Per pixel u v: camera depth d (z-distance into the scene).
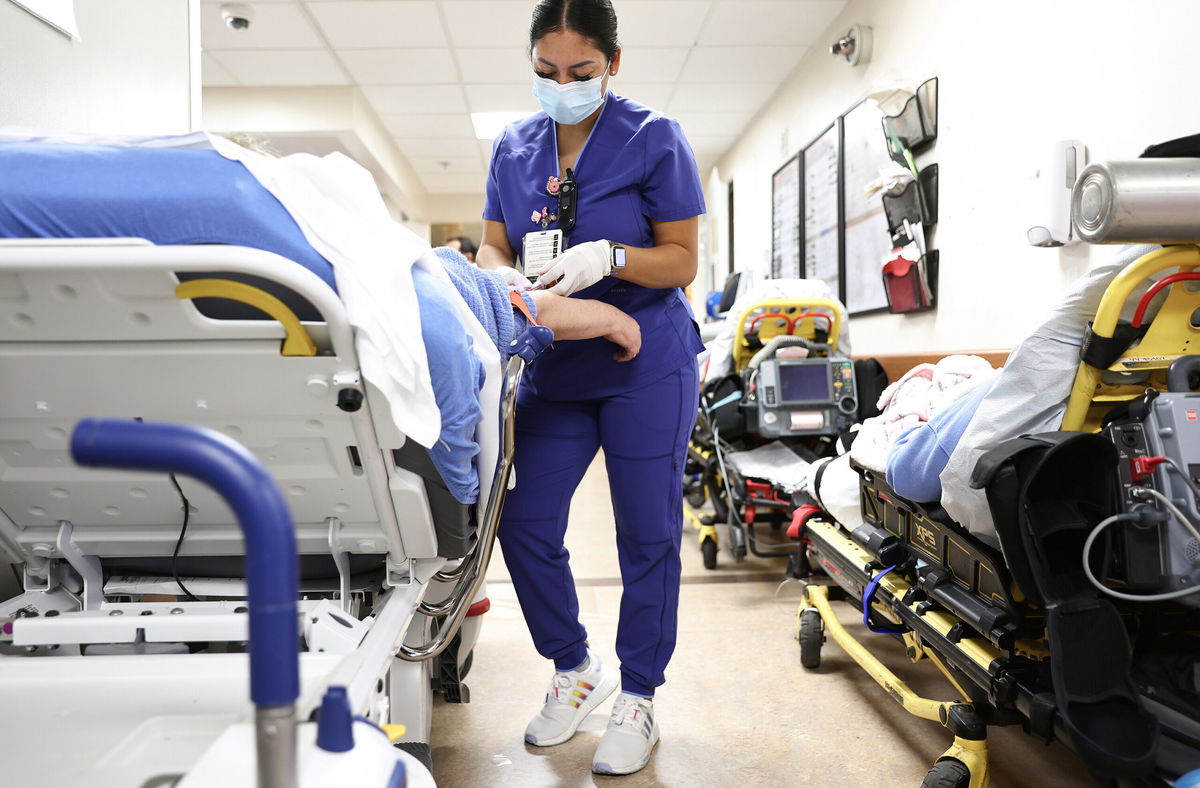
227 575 1.17
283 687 0.47
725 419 3.25
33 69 1.65
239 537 1.08
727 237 7.56
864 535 1.90
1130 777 1.00
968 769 1.37
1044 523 1.15
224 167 0.82
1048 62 2.64
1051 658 1.11
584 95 1.53
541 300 1.36
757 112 6.35
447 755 1.70
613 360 1.60
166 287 0.77
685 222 1.62
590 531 3.92
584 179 1.62
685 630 2.49
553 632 1.72
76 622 1.00
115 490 0.99
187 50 2.41
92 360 0.84
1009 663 1.28
